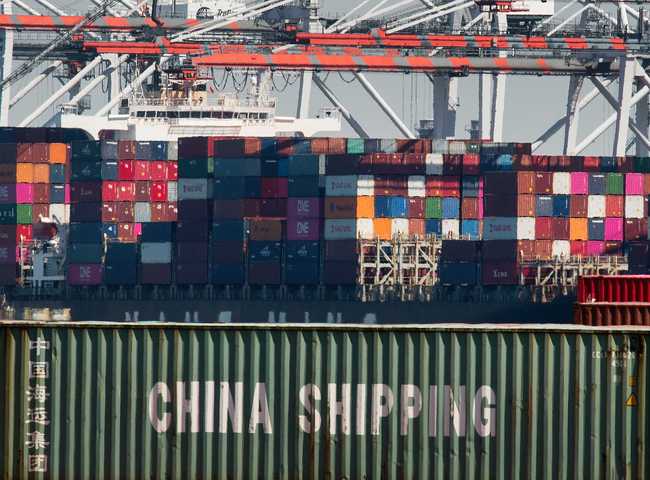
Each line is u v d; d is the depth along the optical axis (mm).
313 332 111812
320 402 112000
